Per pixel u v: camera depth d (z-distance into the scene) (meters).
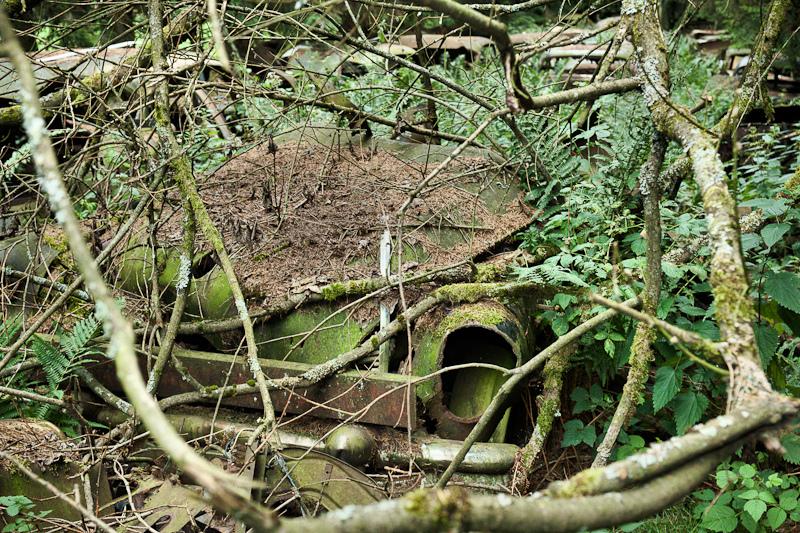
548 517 1.39
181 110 4.76
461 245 4.06
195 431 3.52
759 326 3.52
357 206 4.24
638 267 3.65
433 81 6.65
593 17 10.77
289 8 5.02
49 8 6.40
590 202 4.15
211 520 3.09
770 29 3.45
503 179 4.60
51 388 3.59
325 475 3.17
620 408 3.27
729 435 1.60
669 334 1.84
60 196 1.37
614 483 1.50
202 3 4.12
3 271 4.20
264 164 4.72
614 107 4.80
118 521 3.16
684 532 3.37
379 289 3.66
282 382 3.38
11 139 5.49
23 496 3.03
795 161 5.32
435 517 1.33
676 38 4.44
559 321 3.69
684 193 5.25
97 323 3.71
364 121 4.99
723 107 6.87
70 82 4.66
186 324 3.80
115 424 3.71
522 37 9.19
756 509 3.18
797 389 3.64
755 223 3.76
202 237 4.18
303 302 3.72
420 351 3.57
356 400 3.36
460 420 3.44
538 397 3.57
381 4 3.56
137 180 3.90
